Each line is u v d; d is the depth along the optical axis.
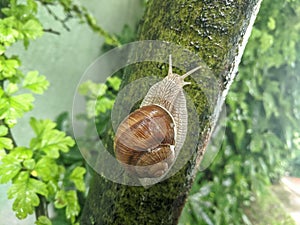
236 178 0.51
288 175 0.64
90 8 0.48
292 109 0.57
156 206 0.17
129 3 0.50
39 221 0.26
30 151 0.25
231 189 0.50
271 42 0.50
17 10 0.29
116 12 0.50
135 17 0.50
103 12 0.49
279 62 0.53
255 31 0.49
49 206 0.42
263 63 0.52
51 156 0.26
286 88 0.56
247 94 0.53
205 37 0.16
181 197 0.18
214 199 0.48
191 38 0.16
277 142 0.54
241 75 0.50
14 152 0.25
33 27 0.27
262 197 0.53
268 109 0.52
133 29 0.50
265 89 0.53
